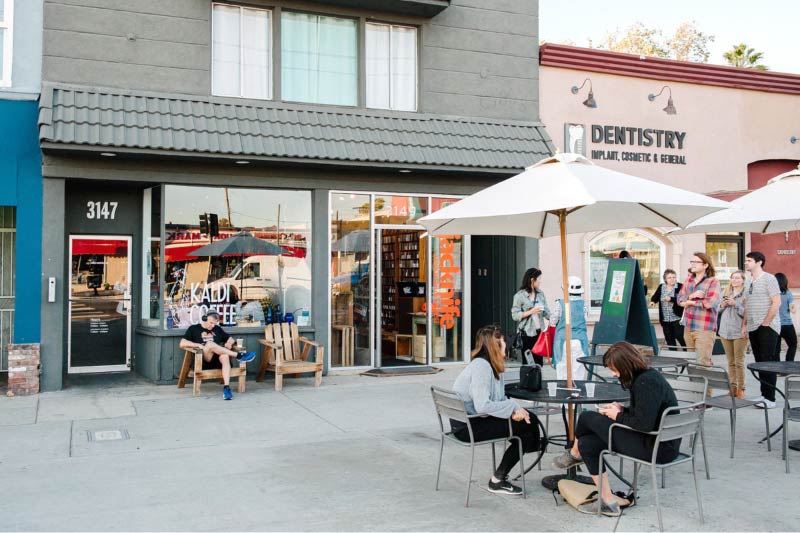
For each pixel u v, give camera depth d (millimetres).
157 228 11266
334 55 12273
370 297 12359
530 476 6520
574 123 14000
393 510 5594
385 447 7500
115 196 11922
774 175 16297
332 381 11492
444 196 12836
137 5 10883
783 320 10164
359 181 12156
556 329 9109
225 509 5590
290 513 5512
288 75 11945
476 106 13047
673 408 5242
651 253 14609
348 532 5137
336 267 12133
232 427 8344
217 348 10180
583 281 13938
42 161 10258
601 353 12297
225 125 10859
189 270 11227
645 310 9672
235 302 11523
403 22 12562
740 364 9648
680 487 6203
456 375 12133
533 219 7109
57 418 8727
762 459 7074
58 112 9938
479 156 12289
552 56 13719
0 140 10148
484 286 14438
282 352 11258
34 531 5105
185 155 10406
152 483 6238
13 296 12414
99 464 6816
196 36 11234
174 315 11109
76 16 10531
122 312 12062
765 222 9305
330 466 6793
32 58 10367
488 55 13164
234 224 11500
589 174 6059
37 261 10266
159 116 10547
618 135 14359
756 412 9273
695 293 9750
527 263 13383
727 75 15297
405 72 12711
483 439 5887
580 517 5465
